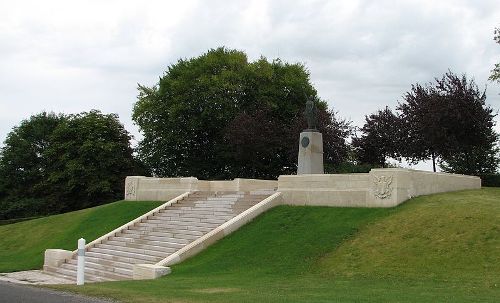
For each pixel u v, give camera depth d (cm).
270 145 4741
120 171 5819
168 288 1480
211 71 5241
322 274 1778
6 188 6656
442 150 3906
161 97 5378
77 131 5803
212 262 2077
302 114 4825
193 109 5184
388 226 2041
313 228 2231
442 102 3722
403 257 1773
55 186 5853
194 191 3262
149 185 3550
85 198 5853
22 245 3328
